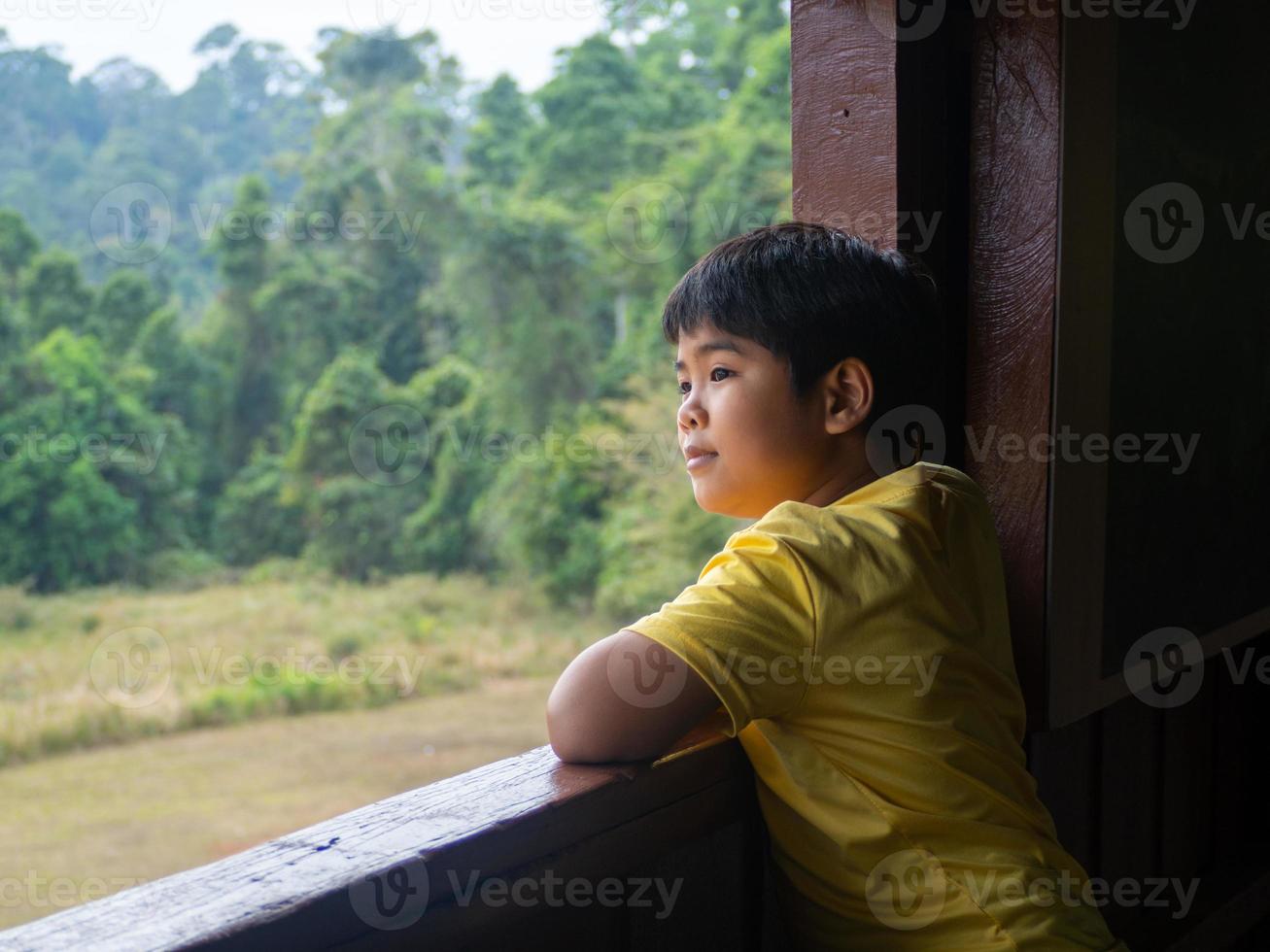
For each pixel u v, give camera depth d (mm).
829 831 771
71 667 14719
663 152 21391
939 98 1074
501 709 14070
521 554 18297
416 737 12953
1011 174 1067
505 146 23141
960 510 873
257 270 22422
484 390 20359
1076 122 1052
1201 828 1548
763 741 793
